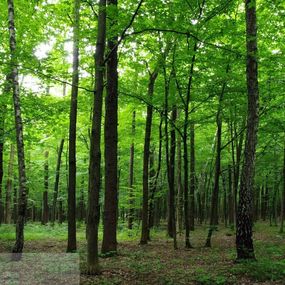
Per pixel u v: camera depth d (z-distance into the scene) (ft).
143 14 37.91
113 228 44.65
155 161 115.14
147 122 60.34
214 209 56.08
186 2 42.65
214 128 90.94
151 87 57.11
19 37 50.01
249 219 37.50
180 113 74.79
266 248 47.57
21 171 39.63
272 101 58.44
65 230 84.53
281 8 39.65
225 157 104.68
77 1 43.78
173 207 52.70
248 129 38.09
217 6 44.11
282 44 52.95
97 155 32.60
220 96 51.65
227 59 47.52
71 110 46.91
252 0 36.01
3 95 50.11
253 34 37.91
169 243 59.67
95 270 31.99
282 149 89.86
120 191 105.40
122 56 52.21
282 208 82.07
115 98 45.70
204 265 37.19
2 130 55.88
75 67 46.70
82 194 126.31
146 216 58.18
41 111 54.03
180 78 52.29
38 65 39.45
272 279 29.99
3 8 48.88
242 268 32.81
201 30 45.29
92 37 42.60
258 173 110.42
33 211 156.66
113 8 35.86
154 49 49.11
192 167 87.86
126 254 44.83
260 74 55.42
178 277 31.60
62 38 51.26
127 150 103.35
